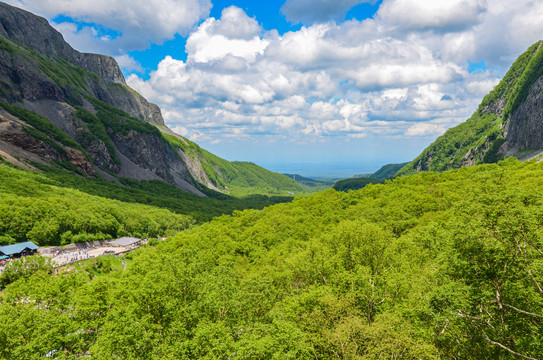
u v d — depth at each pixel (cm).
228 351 3075
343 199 14038
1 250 9325
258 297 4509
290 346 3008
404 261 4478
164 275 4356
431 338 2873
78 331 3975
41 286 5094
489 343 2434
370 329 2945
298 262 5003
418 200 9781
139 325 3250
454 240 2612
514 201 2481
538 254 2289
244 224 13188
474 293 2417
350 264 4794
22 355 3153
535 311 2309
